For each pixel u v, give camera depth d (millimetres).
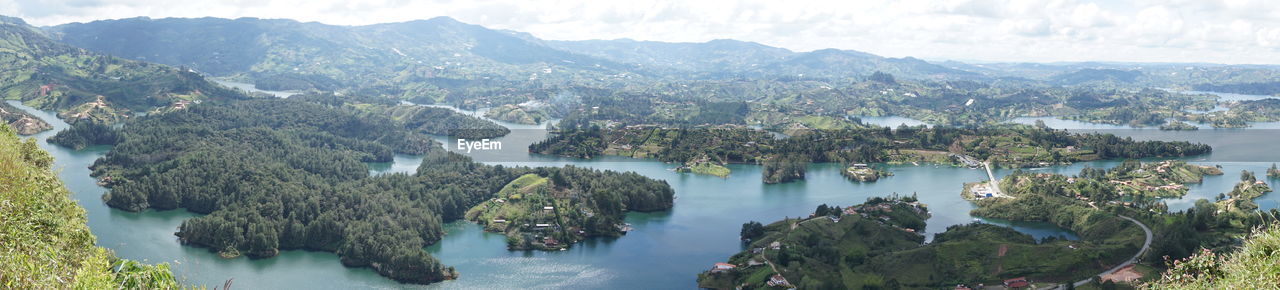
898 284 192625
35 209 88250
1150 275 188750
